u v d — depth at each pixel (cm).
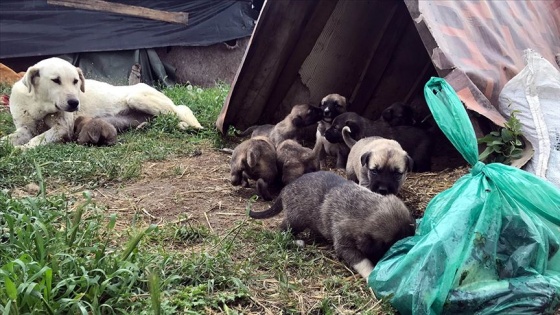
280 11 206
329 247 125
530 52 164
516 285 92
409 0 161
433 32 158
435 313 91
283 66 227
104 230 130
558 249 101
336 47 228
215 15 448
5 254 101
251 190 166
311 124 204
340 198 118
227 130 235
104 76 420
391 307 97
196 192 163
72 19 406
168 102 254
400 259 101
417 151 188
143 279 99
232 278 103
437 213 104
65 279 89
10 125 253
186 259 111
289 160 160
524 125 151
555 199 101
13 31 394
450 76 154
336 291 105
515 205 100
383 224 108
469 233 95
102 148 209
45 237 107
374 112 247
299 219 125
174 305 95
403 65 238
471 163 104
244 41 468
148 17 426
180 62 450
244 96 230
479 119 152
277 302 101
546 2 249
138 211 146
